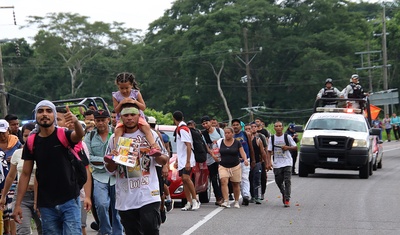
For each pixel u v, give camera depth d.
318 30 118.19
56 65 113.44
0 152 17.83
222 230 20.16
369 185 34.56
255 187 26.72
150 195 13.97
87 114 18.78
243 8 113.69
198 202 24.84
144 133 14.02
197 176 25.75
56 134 13.19
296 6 118.12
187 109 115.88
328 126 40.69
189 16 115.75
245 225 21.11
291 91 114.94
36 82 110.62
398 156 63.12
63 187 13.21
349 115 41.47
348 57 114.62
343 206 25.86
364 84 125.31
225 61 107.88
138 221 14.20
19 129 21.17
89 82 112.00
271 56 114.62
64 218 13.24
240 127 26.48
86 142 17.12
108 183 17.16
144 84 114.00
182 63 109.38
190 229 20.30
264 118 113.00
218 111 116.69
